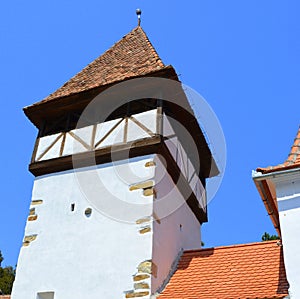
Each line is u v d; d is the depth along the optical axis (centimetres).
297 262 852
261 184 932
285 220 897
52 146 1290
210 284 995
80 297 1027
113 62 1494
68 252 1103
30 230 1173
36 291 1070
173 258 1147
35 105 1346
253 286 930
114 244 1074
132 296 987
